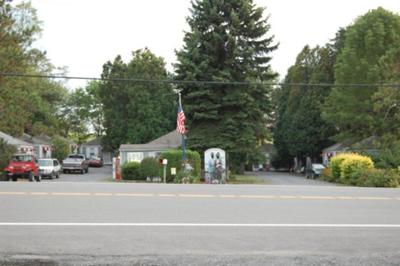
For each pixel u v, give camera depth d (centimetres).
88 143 10656
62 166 6019
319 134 7369
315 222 1330
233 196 1834
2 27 3978
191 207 1544
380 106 4797
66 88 8394
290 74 8156
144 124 6962
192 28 4991
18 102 4353
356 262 949
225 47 4866
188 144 4909
